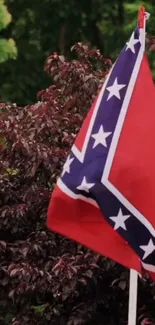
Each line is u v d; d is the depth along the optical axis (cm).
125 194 391
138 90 409
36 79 1786
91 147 399
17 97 1745
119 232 393
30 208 518
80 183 393
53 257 507
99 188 390
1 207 531
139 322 499
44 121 518
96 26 1855
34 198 517
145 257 394
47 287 491
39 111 526
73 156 402
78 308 511
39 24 1816
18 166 523
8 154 519
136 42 414
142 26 415
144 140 398
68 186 396
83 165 397
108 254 402
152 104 407
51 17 1822
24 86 1756
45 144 523
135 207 392
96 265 482
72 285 480
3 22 1307
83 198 397
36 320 525
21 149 504
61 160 506
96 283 494
